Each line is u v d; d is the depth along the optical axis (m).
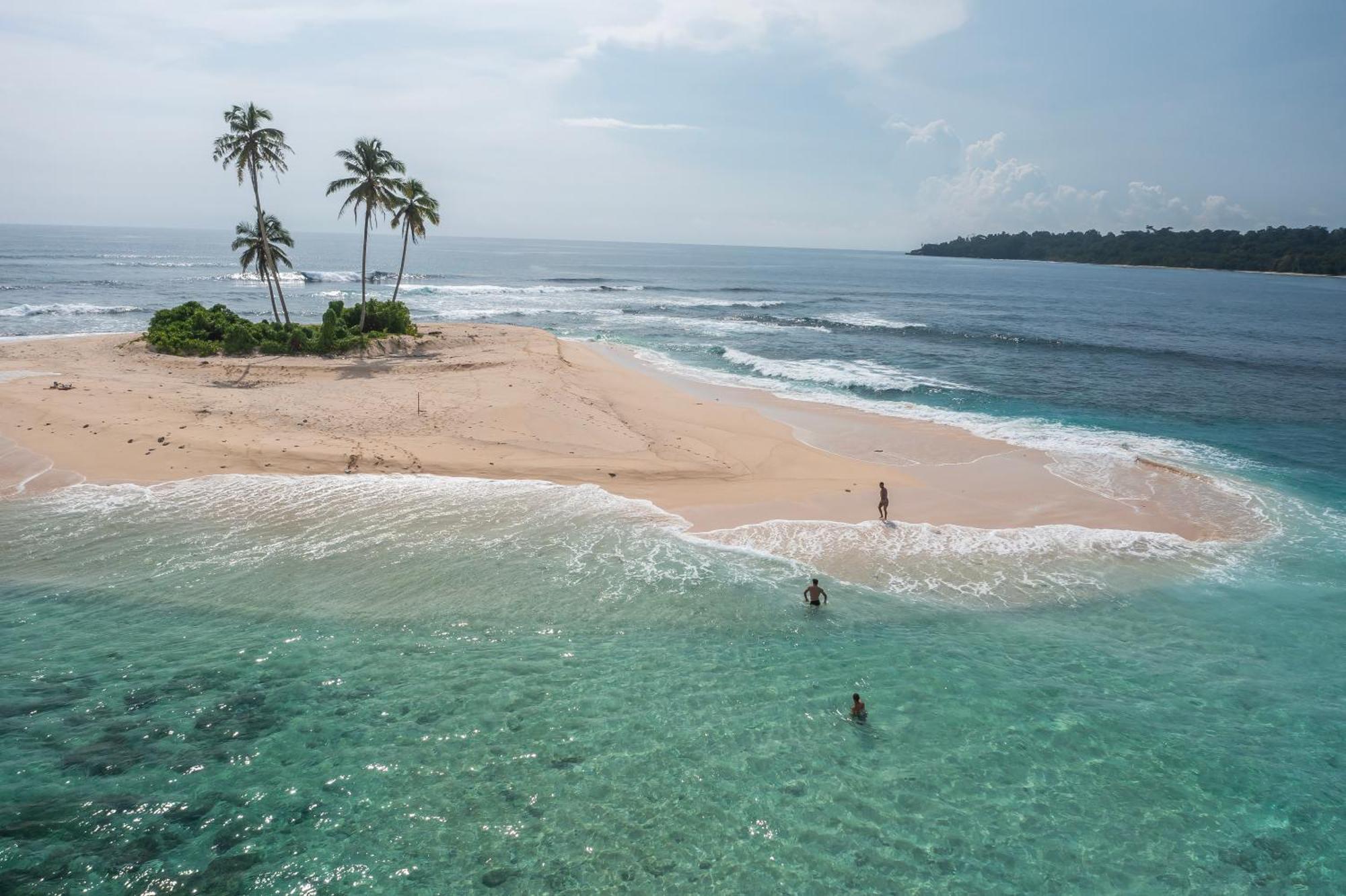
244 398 29.89
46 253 152.25
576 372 39.00
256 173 39.59
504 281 113.31
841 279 146.12
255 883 8.80
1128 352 54.06
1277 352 56.38
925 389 39.22
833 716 12.32
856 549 18.97
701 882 9.05
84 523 18.70
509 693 12.69
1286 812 10.43
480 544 18.47
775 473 24.58
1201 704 12.94
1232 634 15.34
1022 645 14.77
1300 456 28.11
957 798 10.58
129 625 14.37
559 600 15.86
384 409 29.06
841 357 49.56
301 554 17.48
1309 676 13.85
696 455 25.73
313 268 141.88
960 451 27.59
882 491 20.66
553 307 77.19
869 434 29.66
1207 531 20.62
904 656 14.25
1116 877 9.30
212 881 8.79
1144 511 21.92
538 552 18.16
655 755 11.27
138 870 8.91
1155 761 11.41
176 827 9.59
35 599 15.12
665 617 15.36
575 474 23.56
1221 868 9.47
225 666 13.15
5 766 10.48
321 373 35.84
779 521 20.62
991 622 15.69
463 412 28.91
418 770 10.79
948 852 9.62
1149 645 14.87
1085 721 12.36
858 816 10.19
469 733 11.61
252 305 70.50
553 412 29.56
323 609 15.17
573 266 167.25
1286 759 11.52
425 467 23.55
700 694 12.81
